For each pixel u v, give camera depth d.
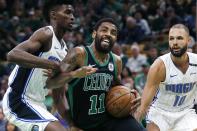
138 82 11.81
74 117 5.93
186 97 6.19
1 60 14.97
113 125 5.89
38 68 5.45
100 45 5.66
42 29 5.41
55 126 5.33
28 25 16.05
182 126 6.22
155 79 6.03
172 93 6.14
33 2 18.16
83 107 5.84
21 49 5.22
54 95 5.93
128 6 17.36
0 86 12.66
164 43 14.70
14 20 16.45
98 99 5.82
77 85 5.73
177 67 6.06
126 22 15.95
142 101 5.97
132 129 5.83
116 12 17.47
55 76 5.09
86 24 15.62
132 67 13.43
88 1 17.55
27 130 5.44
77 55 5.58
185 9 16.86
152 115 6.28
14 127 8.72
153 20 16.45
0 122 9.00
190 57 6.11
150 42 15.41
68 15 5.60
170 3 17.09
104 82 5.79
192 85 6.14
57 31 5.61
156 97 6.27
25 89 5.54
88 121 5.89
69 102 5.87
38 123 5.38
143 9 16.95
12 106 5.55
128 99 5.80
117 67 5.89
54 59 5.49
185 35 5.94
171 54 6.09
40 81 5.54
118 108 5.80
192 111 6.33
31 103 5.54
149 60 13.27
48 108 10.22
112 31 5.69
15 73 5.57
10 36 15.60
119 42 15.58
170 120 6.25
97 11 17.22
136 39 15.63
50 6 5.64
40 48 5.41
